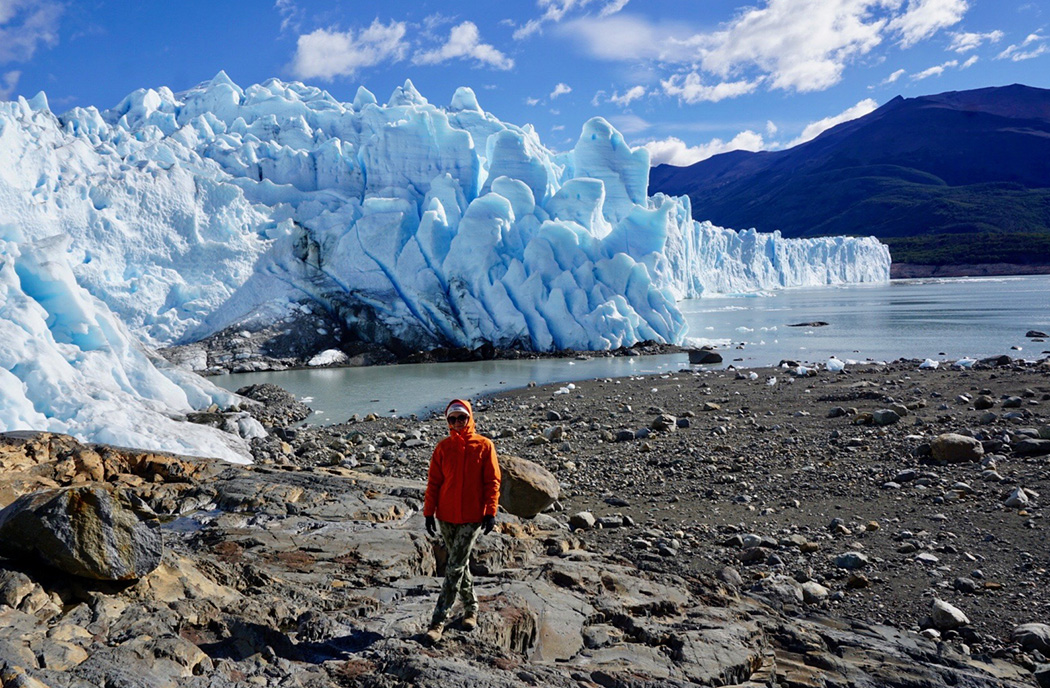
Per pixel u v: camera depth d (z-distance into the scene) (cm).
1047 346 2789
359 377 2684
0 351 1371
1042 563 735
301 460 1381
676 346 3266
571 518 941
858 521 893
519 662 483
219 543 718
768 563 795
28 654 395
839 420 1440
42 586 487
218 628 491
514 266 3394
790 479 1080
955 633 629
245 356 2944
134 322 3027
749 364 2634
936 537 823
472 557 720
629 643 562
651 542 870
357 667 455
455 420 534
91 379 1497
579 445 1388
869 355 2742
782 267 9856
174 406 1705
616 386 2181
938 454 1099
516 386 2330
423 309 3359
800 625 638
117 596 504
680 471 1164
